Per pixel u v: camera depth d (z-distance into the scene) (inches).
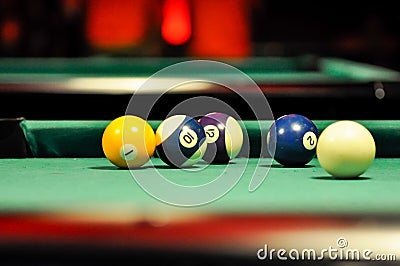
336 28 488.7
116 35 476.7
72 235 78.9
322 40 490.3
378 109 177.5
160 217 82.6
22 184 111.3
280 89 179.3
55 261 77.2
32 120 165.0
